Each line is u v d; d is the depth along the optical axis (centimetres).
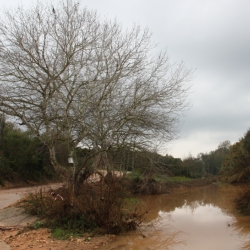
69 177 1487
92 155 1460
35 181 3316
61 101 1465
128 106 1494
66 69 1483
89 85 1484
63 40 1428
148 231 1152
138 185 2506
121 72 1514
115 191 1081
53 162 1504
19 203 1359
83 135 1433
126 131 1543
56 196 1143
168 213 1753
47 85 1391
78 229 991
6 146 3312
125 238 1010
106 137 1519
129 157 1797
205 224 1360
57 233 957
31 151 3300
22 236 951
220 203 2233
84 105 1449
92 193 1156
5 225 1092
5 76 1374
